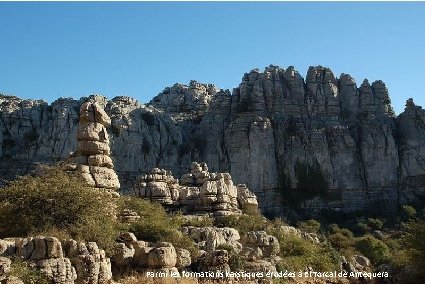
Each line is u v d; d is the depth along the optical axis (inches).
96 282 868.0
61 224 1040.2
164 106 4749.0
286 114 4293.8
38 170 1332.4
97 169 1295.5
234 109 4335.6
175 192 1888.5
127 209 1378.0
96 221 1051.3
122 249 1033.5
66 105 4057.6
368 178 4060.0
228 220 1668.3
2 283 725.9
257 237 1413.6
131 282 961.5
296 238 1657.2
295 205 3922.2
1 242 817.5
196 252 1197.7
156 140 4023.1
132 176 3779.5
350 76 4503.0
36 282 785.6
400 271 1665.8
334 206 3937.0
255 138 4045.3
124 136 3875.5
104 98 4210.1
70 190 1075.3
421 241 1492.4
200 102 4658.0
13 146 3905.0
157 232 1229.1
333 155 4097.0
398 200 3983.8
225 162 4072.3
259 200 3895.2
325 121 4281.5
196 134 4306.1
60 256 835.4
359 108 4397.1
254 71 4510.3
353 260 1892.2
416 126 4242.1
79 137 1331.2
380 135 4180.6
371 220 3408.0
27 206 1044.5
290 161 4045.3
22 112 4060.0
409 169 4099.4
